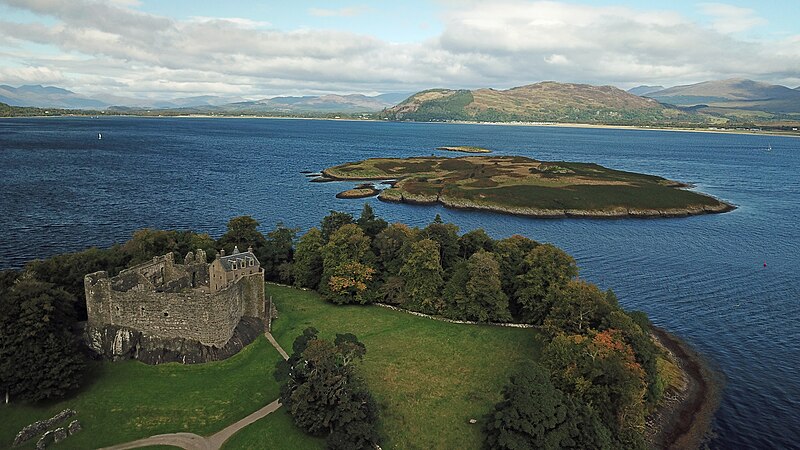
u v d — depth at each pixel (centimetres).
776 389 8150
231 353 7800
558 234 18062
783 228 19150
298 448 6038
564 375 6925
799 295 12106
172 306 7550
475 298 9919
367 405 6356
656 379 7719
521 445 5841
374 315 10075
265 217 18675
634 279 13100
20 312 6700
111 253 9769
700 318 10750
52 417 6303
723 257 15175
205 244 11188
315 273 11438
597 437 6078
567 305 8544
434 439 6394
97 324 7694
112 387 6944
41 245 14138
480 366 8150
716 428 7144
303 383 6412
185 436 6122
